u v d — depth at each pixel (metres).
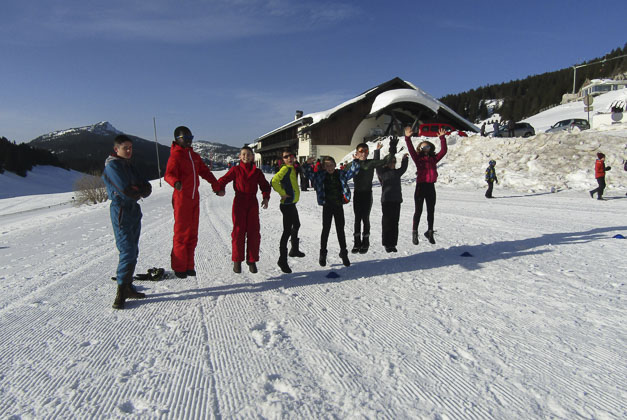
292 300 3.79
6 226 13.74
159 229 9.37
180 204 4.10
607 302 3.44
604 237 6.33
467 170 19.91
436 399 2.09
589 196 13.08
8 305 3.87
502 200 12.95
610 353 2.53
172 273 4.91
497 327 2.99
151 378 2.37
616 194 13.20
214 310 3.56
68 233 9.76
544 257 5.13
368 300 3.72
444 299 3.67
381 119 36.59
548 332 2.88
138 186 3.67
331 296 3.88
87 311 3.61
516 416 1.92
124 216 3.68
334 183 4.91
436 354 2.60
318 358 2.59
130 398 2.15
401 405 2.04
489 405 2.02
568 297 3.59
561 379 2.25
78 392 2.22
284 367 2.47
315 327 3.11
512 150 19.70
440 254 5.54
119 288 3.68
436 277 4.41
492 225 7.98
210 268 5.15
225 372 2.43
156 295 4.06
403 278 4.42
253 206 4.60
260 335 2.96
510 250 5.62
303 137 37.94
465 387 2.20
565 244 5.89
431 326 3.05
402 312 3.38
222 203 15.70
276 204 14.73
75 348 2.81
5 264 6.14
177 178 4.01
